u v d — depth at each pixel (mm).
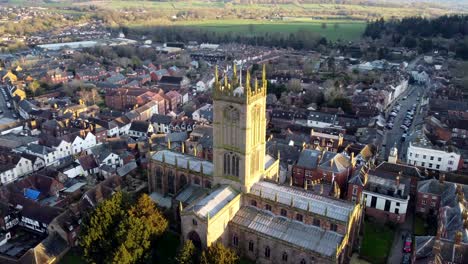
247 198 107750
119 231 96375
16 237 121125
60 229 111938
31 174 154750
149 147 167375
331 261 90250
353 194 128875
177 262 95000
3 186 137750
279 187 108500
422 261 91500
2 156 165625
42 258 104312
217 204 101562
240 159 103750
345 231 95500
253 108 99688
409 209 131750
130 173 155500
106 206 102750
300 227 100250
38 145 172000
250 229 101500
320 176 137250
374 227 120375
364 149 159000
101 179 159000
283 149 154750
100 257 101750
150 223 100000
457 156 158000
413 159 167000
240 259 105000
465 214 98938
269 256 100812
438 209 121938
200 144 165125
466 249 89938
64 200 136875
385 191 123500
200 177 120688
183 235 102438
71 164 157750
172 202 119875
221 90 99312
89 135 189625
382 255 106938
